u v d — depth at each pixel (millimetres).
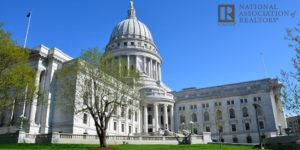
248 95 86812
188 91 99812
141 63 112688
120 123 71750
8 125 53188
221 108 89250
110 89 40719
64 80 42625
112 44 123500
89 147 33031
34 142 38906
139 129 81625
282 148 39688
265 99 83562
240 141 82125
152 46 126438
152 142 46312
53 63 61281
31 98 40625
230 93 90000
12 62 36719
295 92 25984
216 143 49094
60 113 57406
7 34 36500
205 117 90812
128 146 37625
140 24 130250
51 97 58000
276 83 84625
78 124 56688
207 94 94312
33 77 40688
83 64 40812
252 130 81938
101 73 39469
